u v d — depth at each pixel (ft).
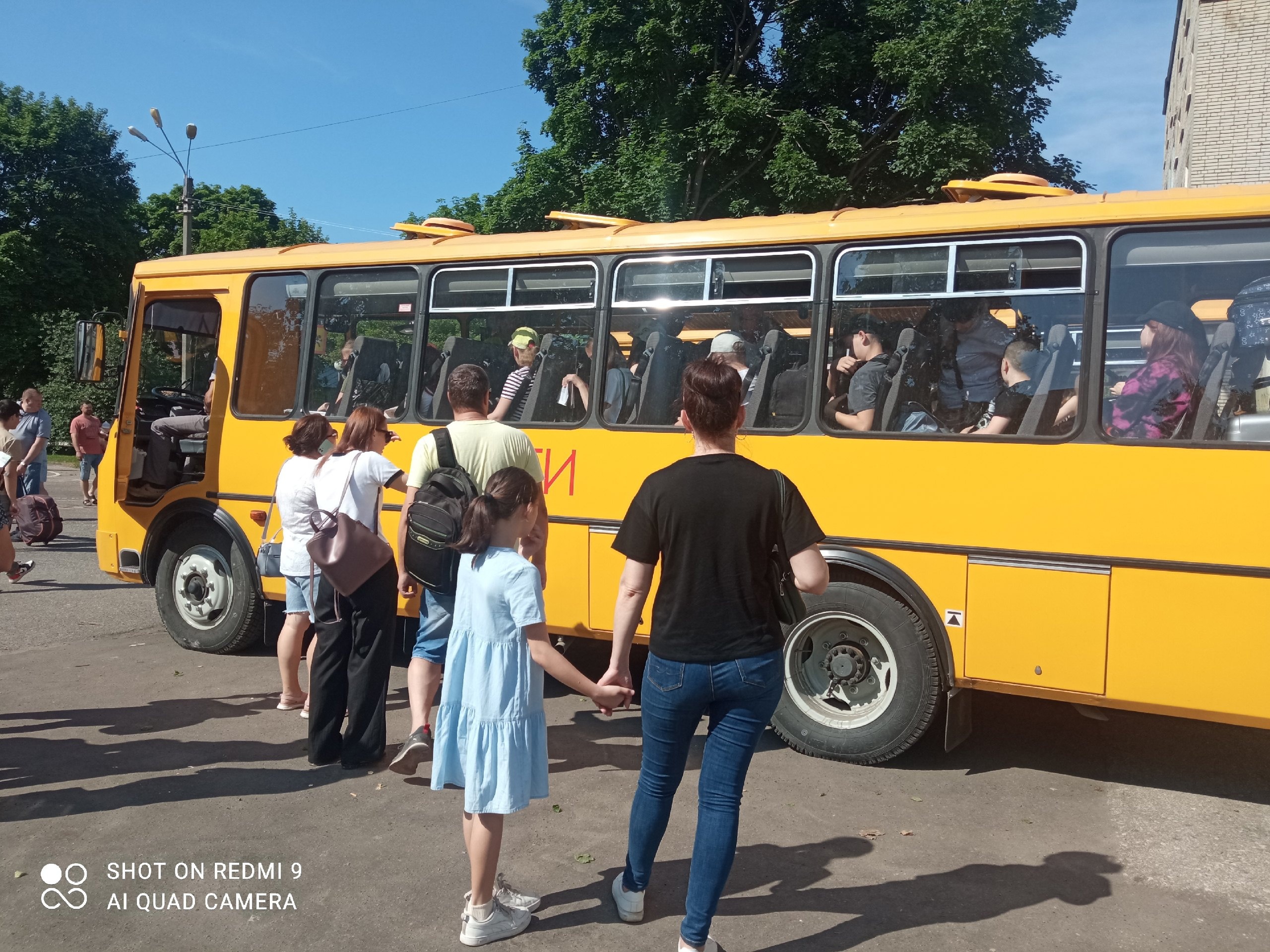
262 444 21.98
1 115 114.83
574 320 18.92
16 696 19.63
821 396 16.56
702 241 17.74
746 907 11.42
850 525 16.10
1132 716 19.20
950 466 15.42
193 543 23.18
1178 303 14.46
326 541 15.28
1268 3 45.93
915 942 10.68
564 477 18.54
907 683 15.74
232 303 22.70
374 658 15.72
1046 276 15.23
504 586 10.32
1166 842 13.35
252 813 14.10
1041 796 15.05
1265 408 13.73
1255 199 13.99
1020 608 14.90
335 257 21.58
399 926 10.99
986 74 56.85
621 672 10.19
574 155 69.26
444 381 20.08
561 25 71.97
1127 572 14.20
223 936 10.80
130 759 16.17
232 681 20.74
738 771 9.71
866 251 16.48
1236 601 13.56
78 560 36.99
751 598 9.62
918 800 14.82
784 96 64.18
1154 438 14.19
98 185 118.52
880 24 62.34
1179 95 61.93
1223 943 10.73
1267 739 17.88
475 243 20.07
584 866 12.50
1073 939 10.77
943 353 15.87
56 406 96.43
